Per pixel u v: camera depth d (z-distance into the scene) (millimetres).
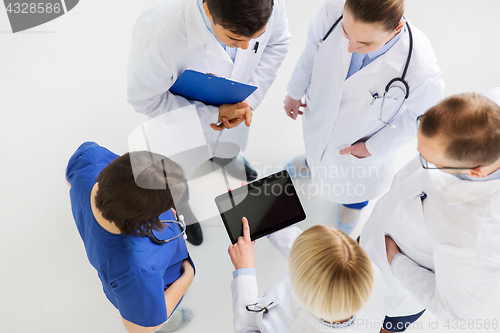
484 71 2475
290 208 1324
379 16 1009
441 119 818
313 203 2180
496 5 2684
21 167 2188
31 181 2156
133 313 1132
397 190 1216
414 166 1231
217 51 1221
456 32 2598
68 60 2473
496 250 880
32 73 2432
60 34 2539
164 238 1207
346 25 1104
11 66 2443
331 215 2152
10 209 2092
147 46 1167
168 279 1341
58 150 2234
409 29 1192
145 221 1000
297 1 2660
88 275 1970
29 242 2027
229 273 1984
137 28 1194
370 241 1383
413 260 1208
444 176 976
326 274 839
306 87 1677
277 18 1363
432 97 1294
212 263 2004
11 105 2340
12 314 1887
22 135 2268
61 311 1896
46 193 2131
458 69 2482
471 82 2443
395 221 1188
